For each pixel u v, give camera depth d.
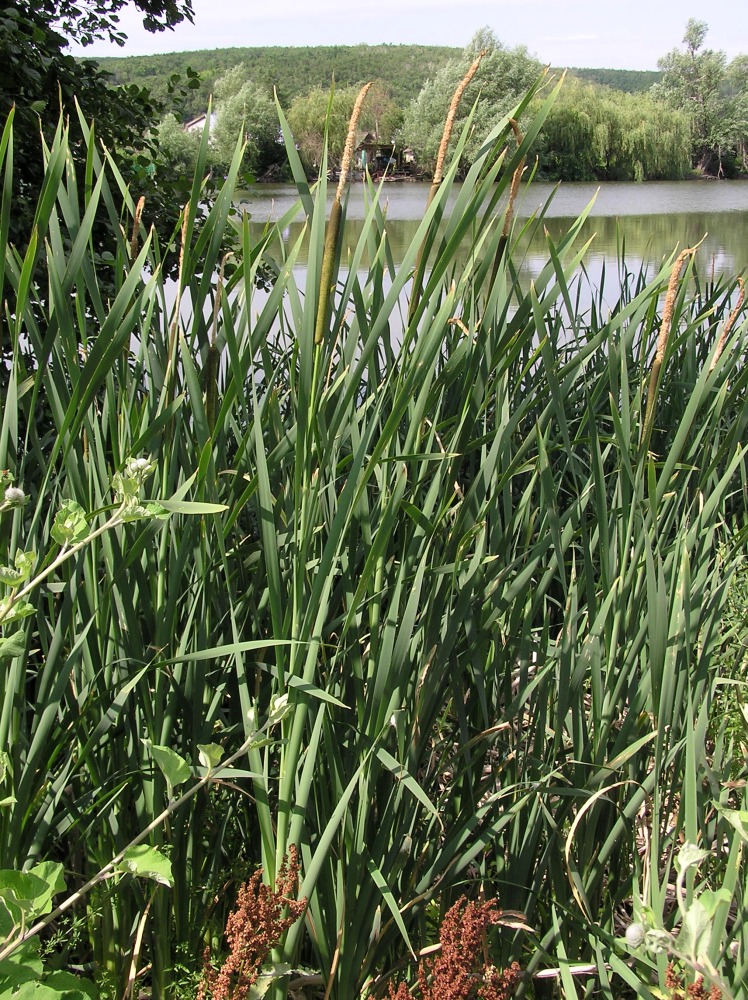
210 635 1.53
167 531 1.50
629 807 1.52
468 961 1.30
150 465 1.19
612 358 1.42
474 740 1.52
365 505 1.46
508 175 1.22
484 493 1.60
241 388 1.30
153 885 1.48
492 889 1.69
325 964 1.41
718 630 1.72
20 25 3.73
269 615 1.68
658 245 12.48
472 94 12.77
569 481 2.47
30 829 1.39
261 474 1.28
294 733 1.30
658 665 1.39
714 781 1.45
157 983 1.52
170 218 3.87
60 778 1.40
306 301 1.22
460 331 2.15
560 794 1.50
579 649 1.59
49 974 1.33
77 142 3.76
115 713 1.34
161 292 1.57
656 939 1.11
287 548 1.50
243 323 1.43
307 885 1.30
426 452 1.52
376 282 1.53
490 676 1.67
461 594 1.45
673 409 2.79
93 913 1.50
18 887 1.17
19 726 1.41
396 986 1.45
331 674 1.37
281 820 1.34
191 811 1.53
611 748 1.64
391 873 1.44
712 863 1.63
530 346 2.69
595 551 2.15
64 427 1.29
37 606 1.41
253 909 1.25
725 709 1.91
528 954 1.66
